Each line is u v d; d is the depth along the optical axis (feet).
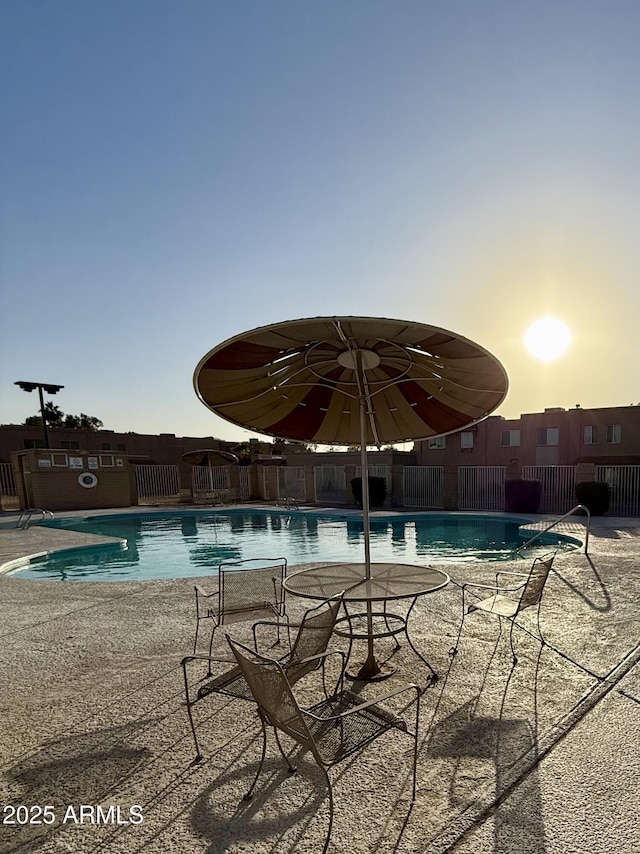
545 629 15.65
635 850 6.49
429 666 12.34
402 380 12.60
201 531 56.70
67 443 117.60
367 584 12.71
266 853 6.61
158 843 6.86
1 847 6.87
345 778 8.22
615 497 59.47
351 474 75.77
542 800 7.55
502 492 69.36
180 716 10.58
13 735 9.88
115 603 20.22
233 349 10.32
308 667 9.65
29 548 38.81
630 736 9.41
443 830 6.94
